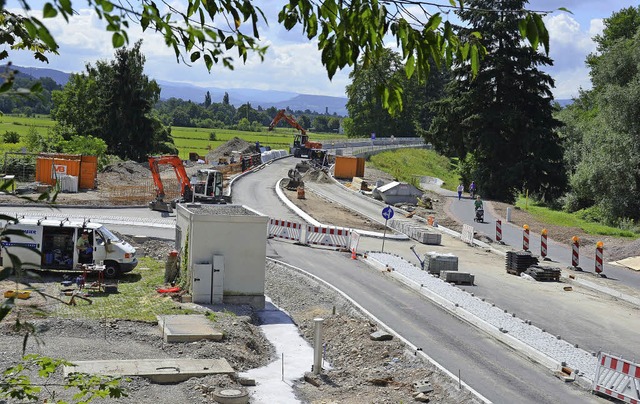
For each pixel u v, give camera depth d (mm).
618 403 17094
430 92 134500
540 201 80812
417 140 123500
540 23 4305
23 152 61281
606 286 32625
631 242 43000
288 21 4836
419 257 37750
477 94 69812
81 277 26141
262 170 76688
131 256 28359
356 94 132375
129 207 47719
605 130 64875
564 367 19016
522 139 68938
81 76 93438
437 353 20359
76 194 51750
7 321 19656
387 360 19875
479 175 72188
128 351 18719
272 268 32281
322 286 28719
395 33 4715
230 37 4512
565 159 78875
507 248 42312
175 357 18750
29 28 3082
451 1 4578
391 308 25578
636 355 21609
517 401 16859
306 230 38656
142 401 15367
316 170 72125
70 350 18203
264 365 19609
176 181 63750
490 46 69312
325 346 21859
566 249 43438
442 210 56844
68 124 93688
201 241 25484
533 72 70562
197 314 22656
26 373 15711
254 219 25703
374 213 53781
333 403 16672
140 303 23969
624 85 67562
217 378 17109
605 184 62312
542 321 25266
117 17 3227
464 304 25891
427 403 16750
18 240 26844
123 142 87875
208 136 157875
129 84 86875
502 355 20531
